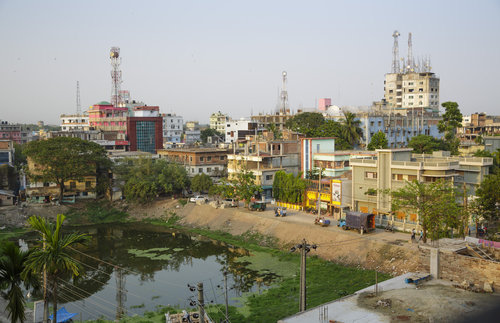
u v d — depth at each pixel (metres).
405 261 49.91
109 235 75.69
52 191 91.94
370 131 123.25
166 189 91.38
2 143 112.75
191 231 76.88
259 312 41.56
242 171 81.06
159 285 51.50
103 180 94.56
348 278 49.72
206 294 47.84
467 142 124.00
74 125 187.12
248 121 164.75
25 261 29.56
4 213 81.06
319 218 65.56
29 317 40.31
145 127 136.62
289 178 80.31
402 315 26.38
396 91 173.62
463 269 31.39
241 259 59.88
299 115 139.38
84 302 46.59
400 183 61.94
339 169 85.44
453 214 50.16
